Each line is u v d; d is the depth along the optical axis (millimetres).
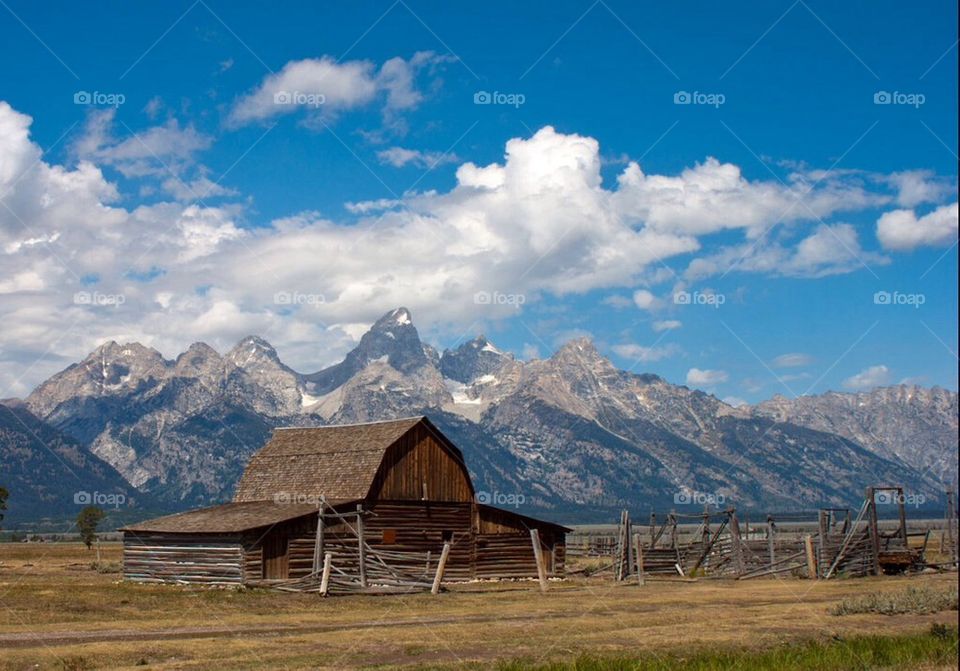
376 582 66062
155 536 70938
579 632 44031
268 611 52531
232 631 43438
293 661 35469
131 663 34688
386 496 73438
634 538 81438
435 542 75250
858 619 49312
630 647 39812
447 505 76438
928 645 37219
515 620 48938
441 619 49375
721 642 41250
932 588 58125
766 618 49844
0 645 37844
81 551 147250
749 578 79500
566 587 70750
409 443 75500
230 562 67000
